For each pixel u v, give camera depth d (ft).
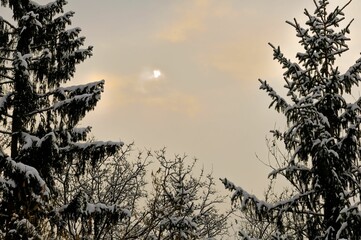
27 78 35.86
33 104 38.58
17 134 37.88
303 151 31.86
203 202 56.65
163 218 33.09
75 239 32.04
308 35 34.12
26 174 31.86
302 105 30.12
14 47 40.75
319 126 30.01
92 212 33.99
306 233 31.63
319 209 32.04
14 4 41.70
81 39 41.34
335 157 29.89
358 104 31.32
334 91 32.30
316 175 31.37
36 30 39.24
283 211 31.37
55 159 36.91
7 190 31.63
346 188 31.24
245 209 31.50
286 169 32.86
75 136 38.63
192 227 34.04
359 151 30.68
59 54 40.96
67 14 41.39
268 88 32.58
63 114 36.96
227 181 31.89
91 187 56.80
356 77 31.71
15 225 31.96
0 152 32.50
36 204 30.81
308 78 34.12
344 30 33.68
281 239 30.58
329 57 33.94
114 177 58.18
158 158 54.39
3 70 40.68
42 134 38.42
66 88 38.65
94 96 36.50
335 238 29.89
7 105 36.63
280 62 33.91
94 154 36.70
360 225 27.76
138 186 56.24
